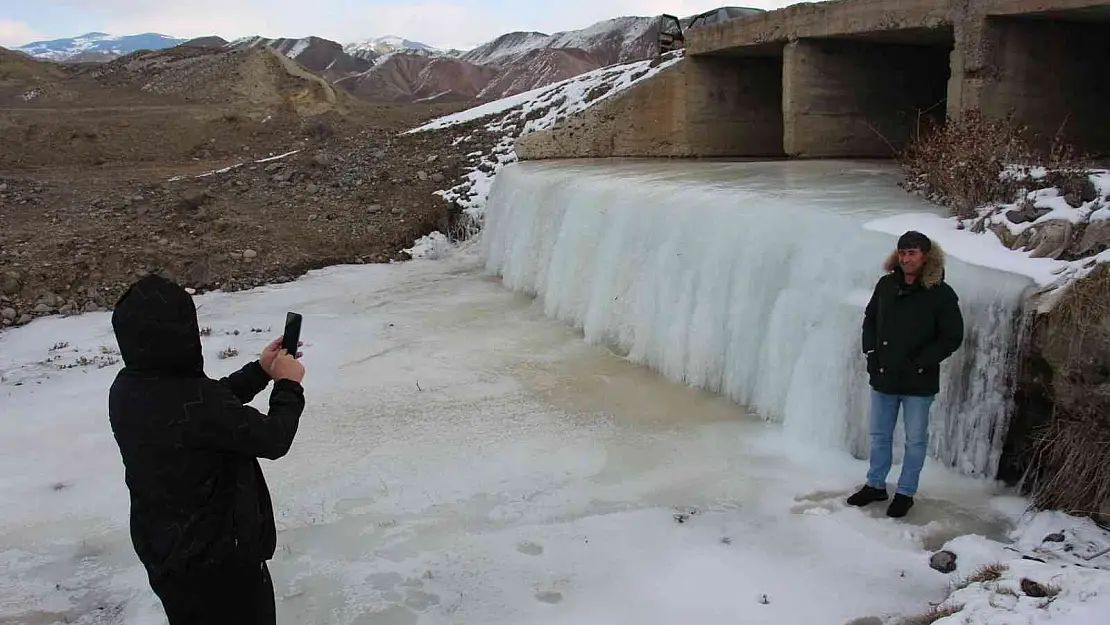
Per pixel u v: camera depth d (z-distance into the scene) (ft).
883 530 17.61
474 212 56.95
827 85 48.01
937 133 31.45
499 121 72.54
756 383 25.12
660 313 29.50
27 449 24.53
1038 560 15.30
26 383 30.91
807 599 15.43
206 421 10.01
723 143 58.08
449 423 25.21
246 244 51.88
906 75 50.31
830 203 27.86
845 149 49.29
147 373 10.25
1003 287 19.16
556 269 37.17
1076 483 17.03
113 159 85.66
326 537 18.66
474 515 19.47
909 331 17.26
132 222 55.21
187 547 10.13
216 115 99.45
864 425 21.21
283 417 10.58
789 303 23.88
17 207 58.65
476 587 16.48
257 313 40.09
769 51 53.72
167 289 10.27
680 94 57.00
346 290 44.57
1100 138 40.27
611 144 59.41
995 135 27.43
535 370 30.01
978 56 36.29
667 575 16.53
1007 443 18.98
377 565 17.43
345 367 31.07
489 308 39.58
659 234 30.60
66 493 21.63
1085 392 17.17
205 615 10.53
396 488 21.02
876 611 14.93
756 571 16.46
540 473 21.56
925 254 16.99
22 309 40.83
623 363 30.37
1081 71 38.99
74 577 17.65
